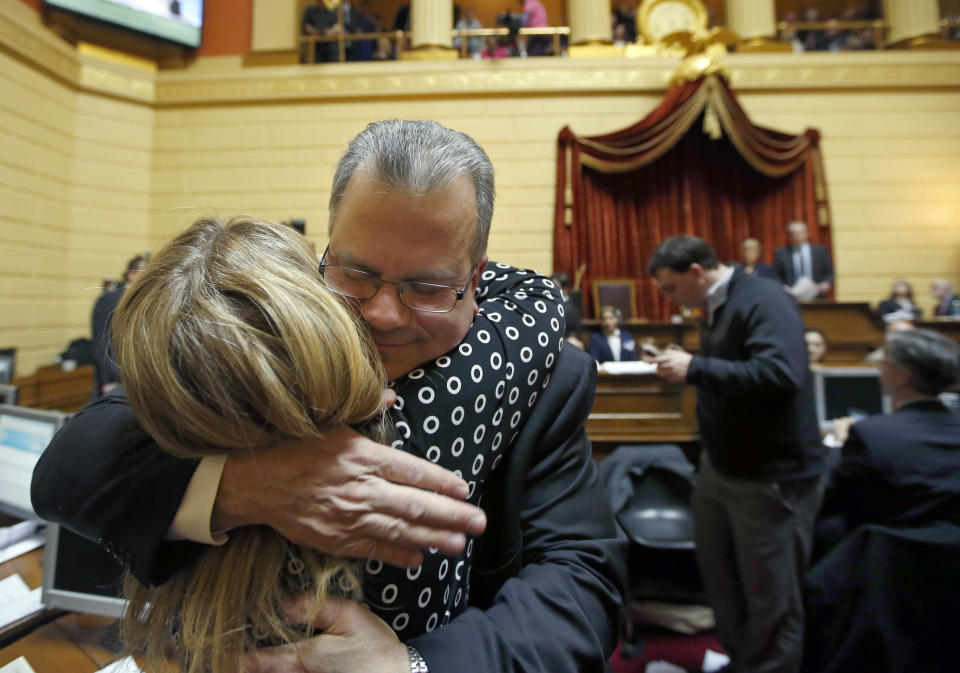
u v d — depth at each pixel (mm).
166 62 5496
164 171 5461
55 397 3295
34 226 4680
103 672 868
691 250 1700
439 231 469
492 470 580
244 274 391
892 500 1522
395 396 479
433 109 5422
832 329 3625
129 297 421
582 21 5629
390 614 473
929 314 5379
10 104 4438
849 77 5449
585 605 551
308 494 408
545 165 5398
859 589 1542
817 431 1665
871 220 5441
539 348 585
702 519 1845
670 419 2291
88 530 452
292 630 431
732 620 1800
